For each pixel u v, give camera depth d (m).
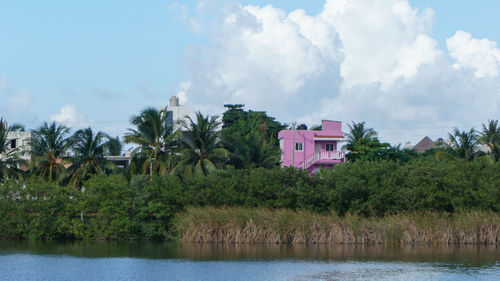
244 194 58.19
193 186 57.31
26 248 47.94
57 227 53.97
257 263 40.84
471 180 58.84
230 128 106.44
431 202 56.84
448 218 53.59
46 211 54.00
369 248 49.38
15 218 53.94
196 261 41.56
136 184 56.84
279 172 59.97
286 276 36.50
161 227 54.81
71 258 42.50
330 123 90.69
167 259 42.28
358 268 39.16
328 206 58.56
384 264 40.84
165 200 55.88
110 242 52.75
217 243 51.78
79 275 36.41
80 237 55.03
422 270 38.53
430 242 51.72
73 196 55.12
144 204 55.41
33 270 37.88
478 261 42.28
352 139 101.19
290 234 52.09
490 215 54.31
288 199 57.94
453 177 58.28
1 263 40.34
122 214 53.78
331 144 88.75
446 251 47.50
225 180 59.00
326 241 51.56
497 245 51.56
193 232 52.12
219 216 52.22
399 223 52.00
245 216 52.38
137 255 44.16
